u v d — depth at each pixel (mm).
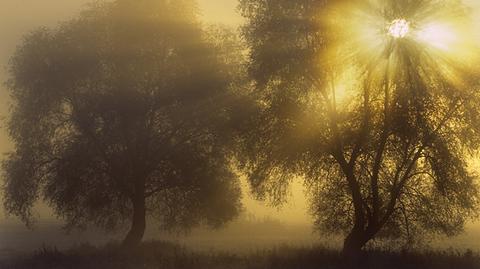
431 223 32719
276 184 34000
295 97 32375
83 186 38156
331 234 34531
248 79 34062
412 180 32625
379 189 32531
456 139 30891
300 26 31578
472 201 31484
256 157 33719
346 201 33656
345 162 32250
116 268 28719
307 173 33281
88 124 38031
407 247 33031
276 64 31719
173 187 40375
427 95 29844
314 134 31938
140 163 39000
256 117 33250
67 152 37781
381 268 27672
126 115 38031
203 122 39312
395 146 31125
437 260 29406
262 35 32562
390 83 30844
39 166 38594
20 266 30484
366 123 31406
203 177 39781
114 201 39781
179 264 28078
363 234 32219
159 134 39375
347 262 28375
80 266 29594
